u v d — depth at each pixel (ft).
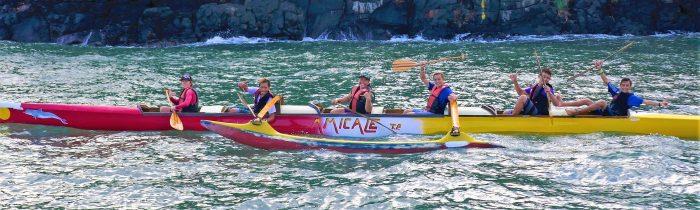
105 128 136.56
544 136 134.51
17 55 277.85
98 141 129.08
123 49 321.11
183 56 286.05
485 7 364.79
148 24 350.64
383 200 99.50
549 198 100.37
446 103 135.13
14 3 356.38
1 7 355.36
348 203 98.32
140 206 96.58
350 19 367.66
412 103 175.94
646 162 115.65
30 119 137.69
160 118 135.54
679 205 97.09
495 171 112.57
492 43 341.82
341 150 123.34
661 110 165.17
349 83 209.15
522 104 135.85
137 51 309.83
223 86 204.44
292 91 195.83
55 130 135.85
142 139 130.82
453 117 127.75
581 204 97.96
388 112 138.31
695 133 135.33
